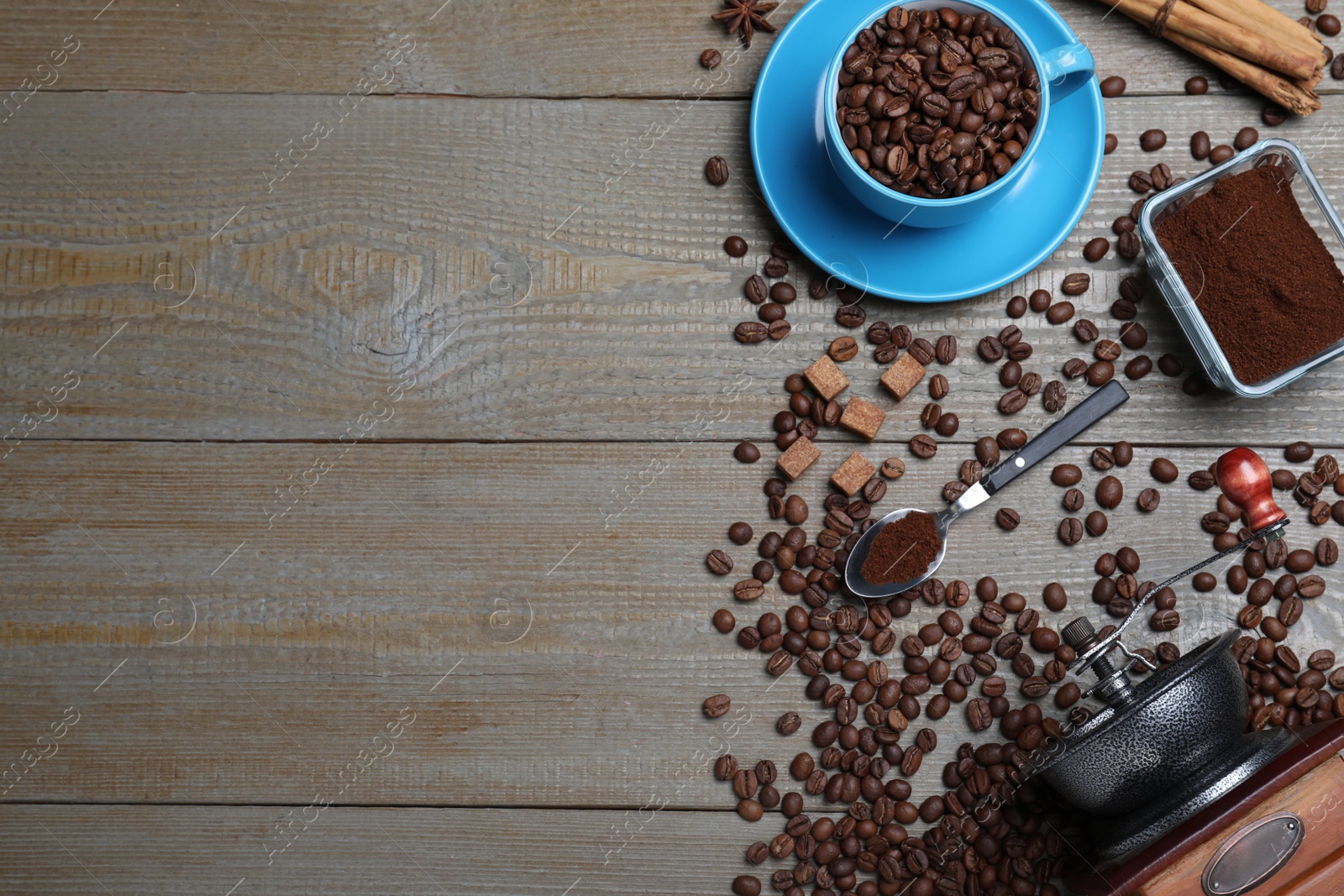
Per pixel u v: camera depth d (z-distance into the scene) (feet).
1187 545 2.68
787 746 2.68
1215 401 2.68
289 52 2.74
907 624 2.68
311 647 2.71
